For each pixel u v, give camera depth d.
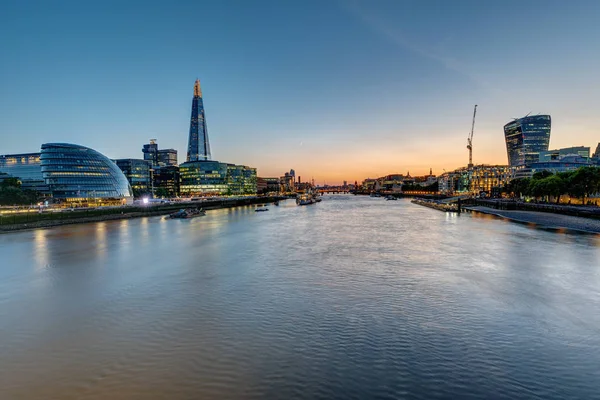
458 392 17.52
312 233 80.06
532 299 31.25
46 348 22.94
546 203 141.50
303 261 48.16
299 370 19.62
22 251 58.88
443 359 20.69
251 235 77.62
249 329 25.14
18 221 94.12
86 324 26.73
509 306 29.47
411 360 20.56
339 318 27.00
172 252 56.66
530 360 20.56
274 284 36.59
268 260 49.12
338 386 18.09
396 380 18.56
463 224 95.56
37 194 158.12
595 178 111.38
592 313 27.89
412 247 59.06
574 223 88.12
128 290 35.34
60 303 31.75
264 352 21.72
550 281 36.94
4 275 42.50
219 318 27.31
